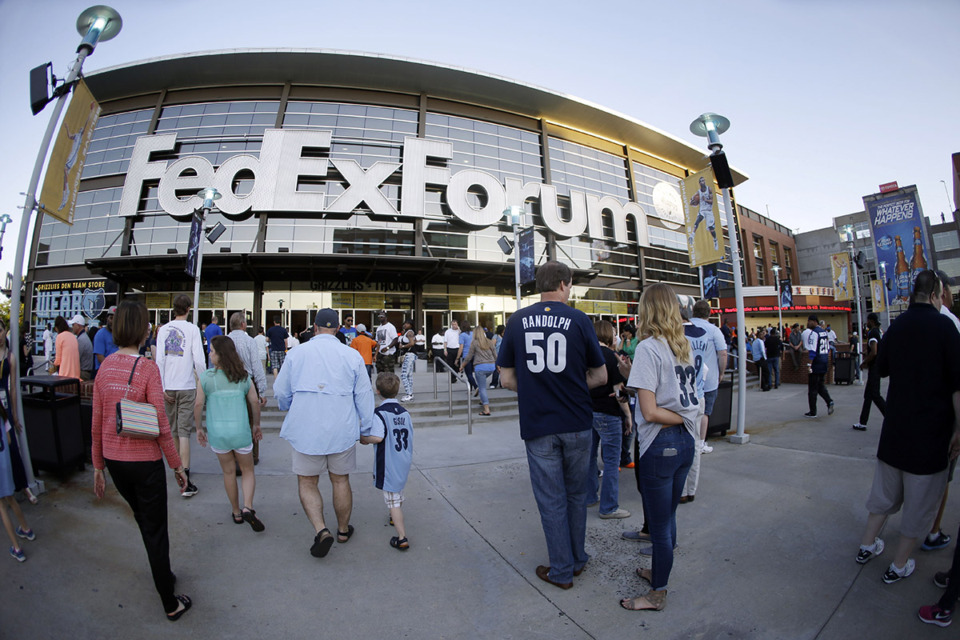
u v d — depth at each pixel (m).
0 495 3.15
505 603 2.80
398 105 23.48
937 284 2.88
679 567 3.14
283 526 3.90
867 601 2.68
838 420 7.77
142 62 21.31
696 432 2.75
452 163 23.52
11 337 4.31
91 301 20.97
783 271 43.41
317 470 3.37
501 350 3.12
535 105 25.41
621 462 5.49
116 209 21.44
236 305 20.97
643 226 27.64
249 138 21.73
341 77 22.59
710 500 4.30
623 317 26.64
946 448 2.66
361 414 3.48
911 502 2.76
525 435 2.94
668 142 29.69
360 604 2.80
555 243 24.56
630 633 2.48
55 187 4.89
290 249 20.45
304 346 3.45
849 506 4.04
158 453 2.71
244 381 3.87
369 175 20.92
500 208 22.55
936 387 2.70
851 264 18.12
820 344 8.05
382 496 4.64
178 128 22.11
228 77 22.41
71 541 3.54
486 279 22.81
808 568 3.06
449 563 3.30
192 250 12.03
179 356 4.85
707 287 13.05
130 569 3.17
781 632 2.44
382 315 9.64
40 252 21.88
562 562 2.93
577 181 26.94
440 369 13.88
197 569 3.19
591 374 3.03
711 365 5.27
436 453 6.25
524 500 4.51
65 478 4.92
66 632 2.49
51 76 4.88
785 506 4.09
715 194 7.47
